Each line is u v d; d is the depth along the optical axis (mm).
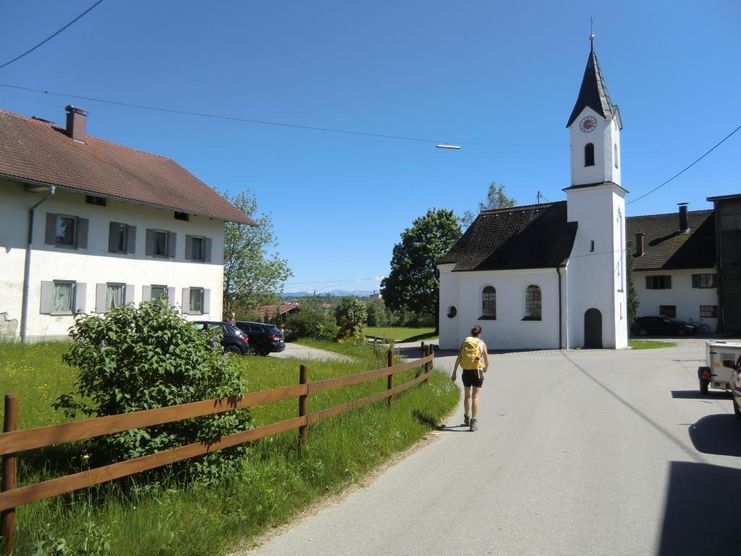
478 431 10000
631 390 15516
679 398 13969
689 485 6660
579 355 28938
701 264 48375
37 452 6070
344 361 20797
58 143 27062
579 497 6207
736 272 43750
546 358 27453
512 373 20703
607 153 35250
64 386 10977
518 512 5723
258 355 24766
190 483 5473
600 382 17453
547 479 6922
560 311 34125
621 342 35312
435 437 9500
